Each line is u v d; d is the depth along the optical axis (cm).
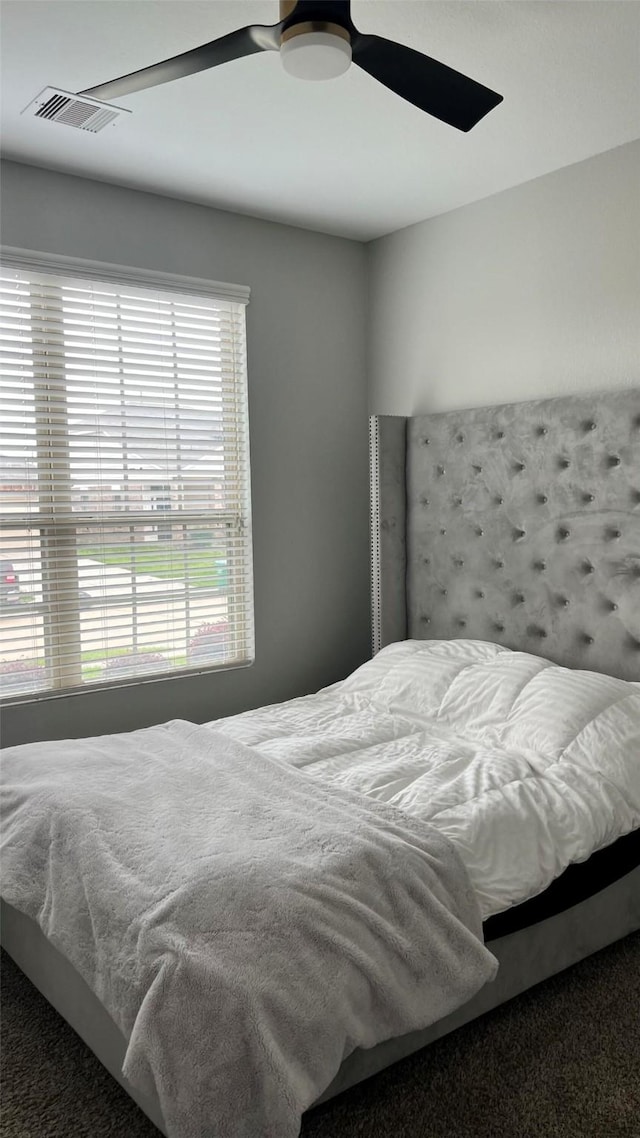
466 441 333
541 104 246
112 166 290
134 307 318
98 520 314
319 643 378
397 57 162
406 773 237
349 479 385
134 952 162
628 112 252
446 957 174
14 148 274
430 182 310
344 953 163
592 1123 175
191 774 230
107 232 306
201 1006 148
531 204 309
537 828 212
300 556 370
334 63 155
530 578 312
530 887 202
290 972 156
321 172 299
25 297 293
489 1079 189
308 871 175
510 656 298
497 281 325
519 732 259
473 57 219
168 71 163
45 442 299
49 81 228
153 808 207
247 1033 146
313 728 282
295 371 363
